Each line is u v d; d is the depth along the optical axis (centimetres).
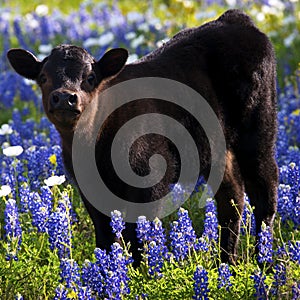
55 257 1298
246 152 1437
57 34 2905
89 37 2788
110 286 1143
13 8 3566
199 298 1120
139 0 3316
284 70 2384
